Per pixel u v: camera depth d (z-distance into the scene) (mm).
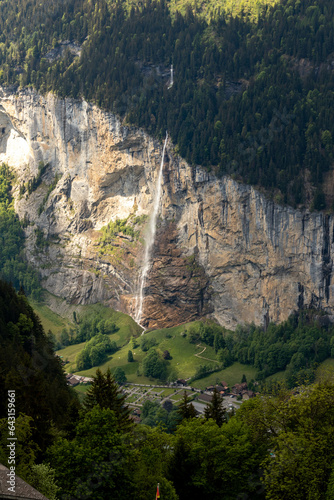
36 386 82312
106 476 63406
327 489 67438
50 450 66812
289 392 83750
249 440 77438
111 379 88250
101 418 68312
